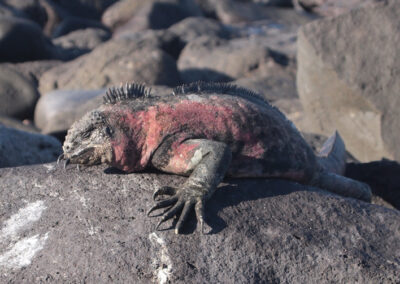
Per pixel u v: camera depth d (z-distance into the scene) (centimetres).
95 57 429
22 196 162
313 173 171
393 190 196
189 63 516
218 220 155
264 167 163
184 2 792
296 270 153
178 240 152
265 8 900
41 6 739
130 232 154
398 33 258
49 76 451
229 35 730
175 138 158
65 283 150
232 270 151
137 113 159
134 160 159
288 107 347
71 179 163
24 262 153
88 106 319
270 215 158
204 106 161
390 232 159
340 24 270
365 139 257
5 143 201
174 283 149
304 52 273
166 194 156
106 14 773
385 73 254
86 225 155
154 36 572
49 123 320
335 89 262
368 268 153
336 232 157
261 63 486
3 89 388
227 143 160
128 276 149
